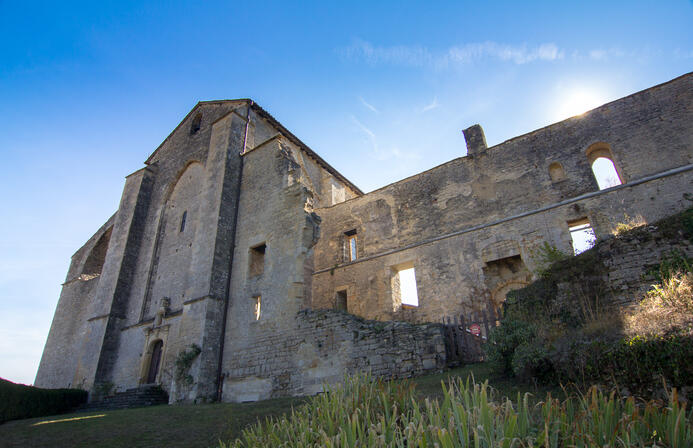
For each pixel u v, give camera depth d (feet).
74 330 86.02
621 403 15.26
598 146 53.36
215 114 81.30
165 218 78.38
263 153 65.72
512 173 57.88
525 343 25.71
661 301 24.43
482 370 29.19
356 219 71.82
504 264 55.11
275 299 50.65
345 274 68.49
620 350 19.66
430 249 60.39
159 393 54.49
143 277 73.51
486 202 58.44
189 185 77.05
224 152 67.51
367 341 39.65
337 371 40.60
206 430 28.35
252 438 18.48
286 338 46.96
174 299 65.57
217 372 51.49
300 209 53.98
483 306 52.21
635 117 51.21
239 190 66.13
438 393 23.20
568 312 32.55
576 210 50.52
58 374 82.17
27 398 49.85
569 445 11.76
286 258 52.37
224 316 55.31
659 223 31.50
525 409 13.17
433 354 34.68
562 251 49.42
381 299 62.34
